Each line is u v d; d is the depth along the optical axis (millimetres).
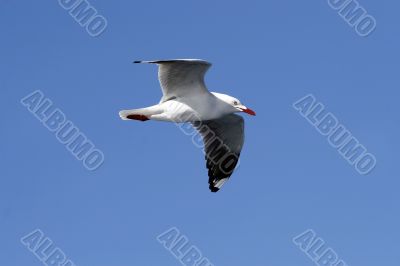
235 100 15922
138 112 15141
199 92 15133
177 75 14766
